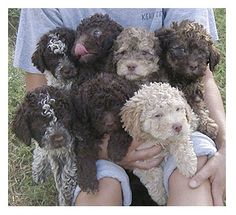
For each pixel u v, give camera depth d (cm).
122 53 88
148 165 86
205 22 100
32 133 84
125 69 86
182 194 82
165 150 86
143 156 84
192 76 89
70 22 101
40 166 104
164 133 78
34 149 108
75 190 87
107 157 85
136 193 92
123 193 85
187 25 90
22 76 124
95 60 92
